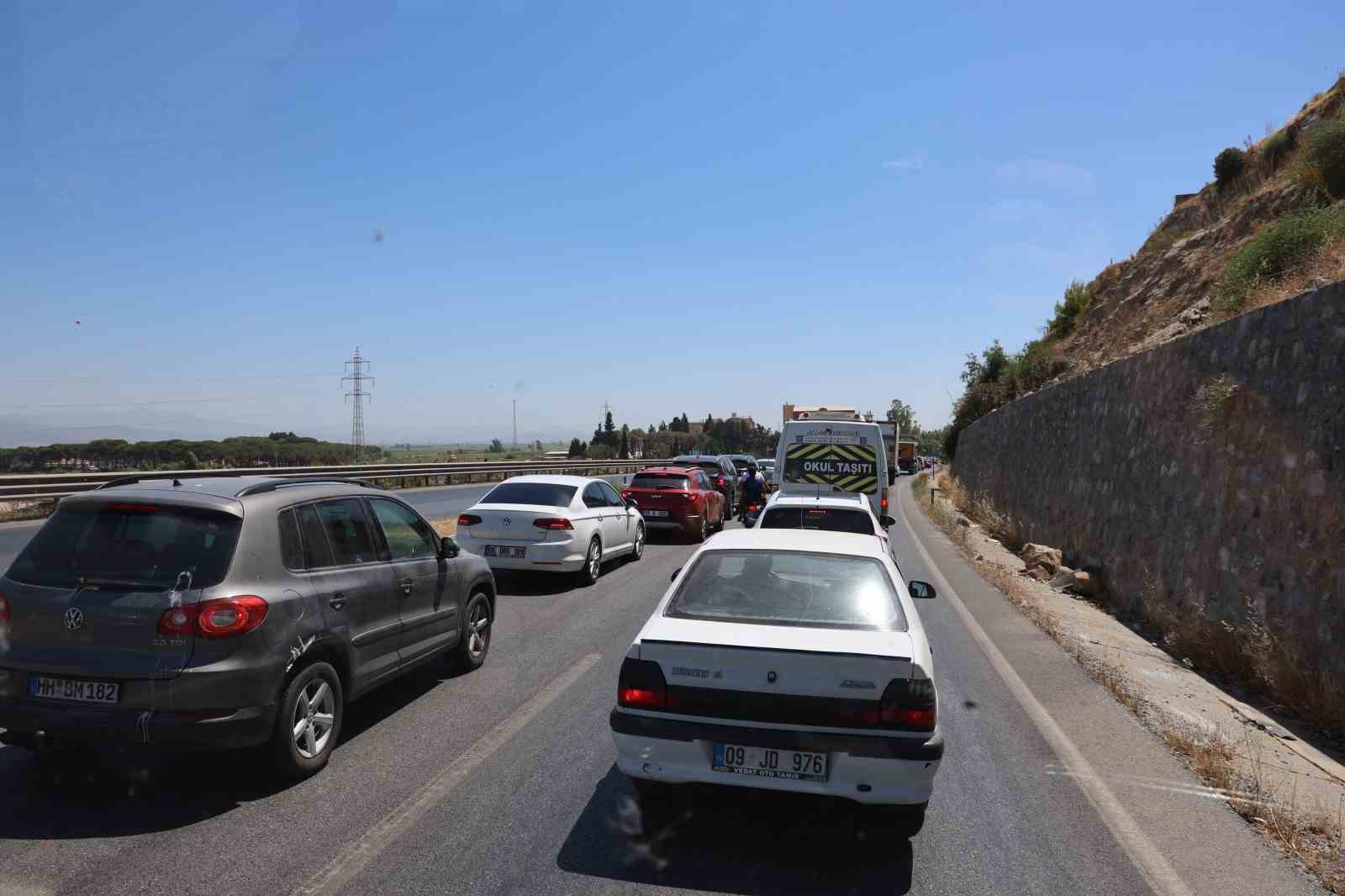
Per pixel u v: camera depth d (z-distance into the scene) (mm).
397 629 5816
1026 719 6145
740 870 3807
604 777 4832
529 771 4906
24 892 3410
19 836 3936
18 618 4309
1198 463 10008
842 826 4297
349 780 4734
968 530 20703
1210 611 8953
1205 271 21781
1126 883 3777
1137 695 6793
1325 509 7129
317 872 3646
